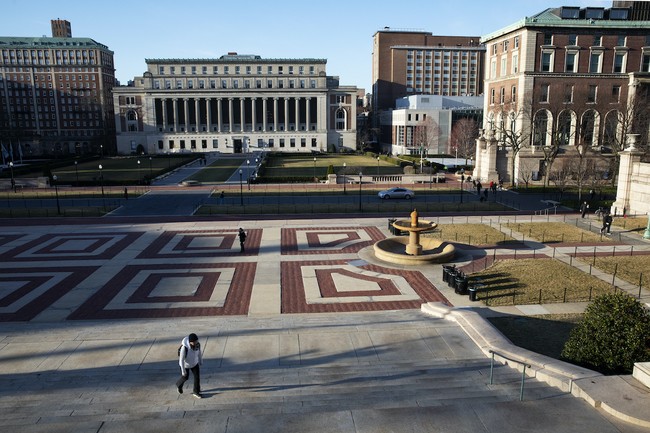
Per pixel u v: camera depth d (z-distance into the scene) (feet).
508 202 205.67
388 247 127.85
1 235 146.20
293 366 60.80
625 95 263.08
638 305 56.03
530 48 256.32
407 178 279.90
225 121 609.01
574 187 236.84
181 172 346.33
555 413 42.57
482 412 42.68
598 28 256.11
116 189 257.55
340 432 39.93
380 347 66.44
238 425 41.19
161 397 50.26
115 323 80.18
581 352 55.06
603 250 125.80
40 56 577.43
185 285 100.73
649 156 233.14
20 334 73.51
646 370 46.62
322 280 103.96
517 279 101.65
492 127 289.12
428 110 472.85
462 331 71.67
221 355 64.34
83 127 590.55
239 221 166.71
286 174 323.78
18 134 496.23
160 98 556.10
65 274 107.86
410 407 43.29
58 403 49.03
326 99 565.12
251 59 573.33
